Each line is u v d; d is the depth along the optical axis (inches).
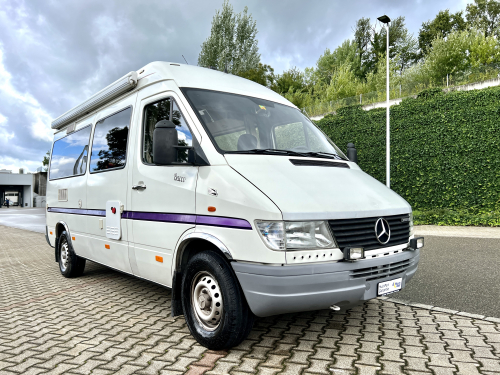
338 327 147.7
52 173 282.5
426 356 119.8
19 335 150.5
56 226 267.1
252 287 113.0
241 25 1235.2
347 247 115.2
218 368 114.6
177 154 145.5
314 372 110.4
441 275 231.6
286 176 128.7
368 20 1926.7
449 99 600.7
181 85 153.6
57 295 213.3
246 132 150.7
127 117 184.2
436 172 613.9
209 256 127.2
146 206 159.2
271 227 111.1
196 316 134.0
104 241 195.3
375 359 118.2
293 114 180.1
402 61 1807.3
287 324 151.7
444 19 1803.6
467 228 475.2
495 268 247.4
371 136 706.8
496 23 1744.6
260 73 1154.0
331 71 1788.9
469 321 152.6
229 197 121.7
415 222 532.7
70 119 260.7
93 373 114.7
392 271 127.9
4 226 821.9
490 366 112.4
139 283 237.8
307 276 109.5
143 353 127.8
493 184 557.9
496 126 555.2
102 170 199.8
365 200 130.3
